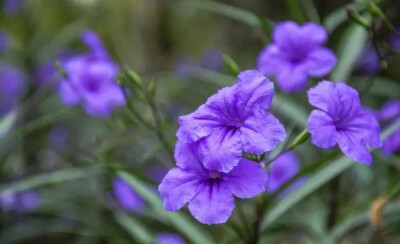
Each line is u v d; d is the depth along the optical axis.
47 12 1.06
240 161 0.45
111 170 0.52
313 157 0.67
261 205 0.50
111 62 0.69
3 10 0.93
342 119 0.46
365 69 0.84
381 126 0.58
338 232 0.57
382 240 0.65
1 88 0.92
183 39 1.26
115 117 0.67
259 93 0.44
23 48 0.88
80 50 1.00
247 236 0.51
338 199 0.63
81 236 0.80
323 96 0.46
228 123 0.45
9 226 0.80
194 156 0.45
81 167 0.69
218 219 0.44
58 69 0.63
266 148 0.43
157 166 0.85
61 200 0.80
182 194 0.45
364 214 0.57
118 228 0.77
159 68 1.24
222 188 0.44
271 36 0.59
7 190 0.64
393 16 0.77
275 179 0.64
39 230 0.80
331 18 0.62
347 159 0.51
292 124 0.65
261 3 1.14
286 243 0.72
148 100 0.55
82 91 0.66
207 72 0.68
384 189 0.65
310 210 0.64
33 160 0.84
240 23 1.29
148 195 0.54
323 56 0.56
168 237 0.66
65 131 0.89
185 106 1.04
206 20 1.30
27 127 0.70
